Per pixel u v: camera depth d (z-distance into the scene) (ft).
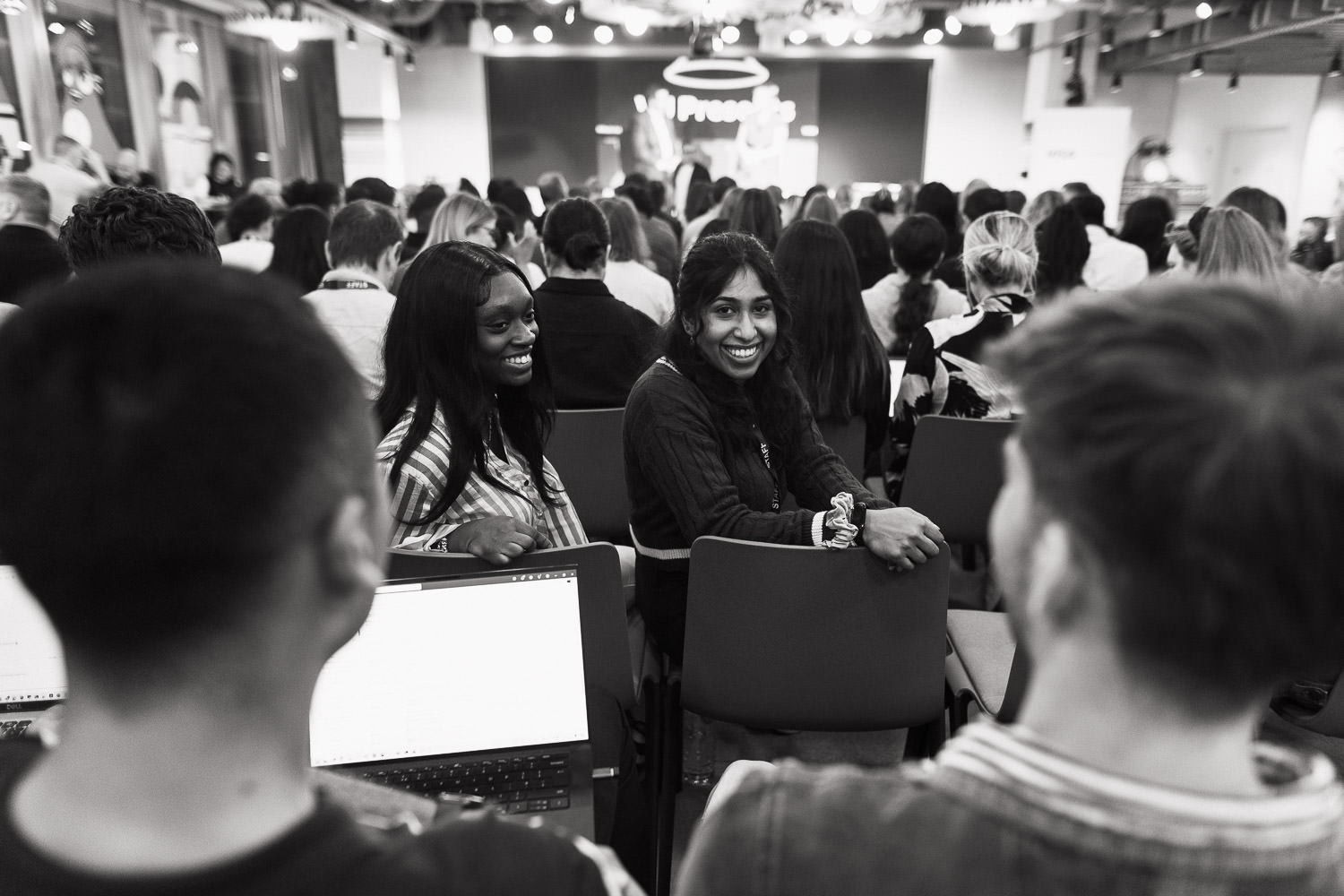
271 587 1.26
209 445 1.15
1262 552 1.17
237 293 1.27
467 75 39.29
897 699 4.87
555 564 4.25
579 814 3.17
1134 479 1.20
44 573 1.18
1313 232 19.24
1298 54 31.89
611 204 11.66
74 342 1.18
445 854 1.39
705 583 4.77
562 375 8.71
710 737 6.64
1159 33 29.73
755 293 5.50
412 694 3.34
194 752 1.27
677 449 5.38
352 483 1.35
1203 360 1.25
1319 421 1.17
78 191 17.34
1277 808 1.30
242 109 30.86
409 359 4.83
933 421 7.13
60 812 1.27
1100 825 1.29
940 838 1.40
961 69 38.70
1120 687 1.35
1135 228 13.99
